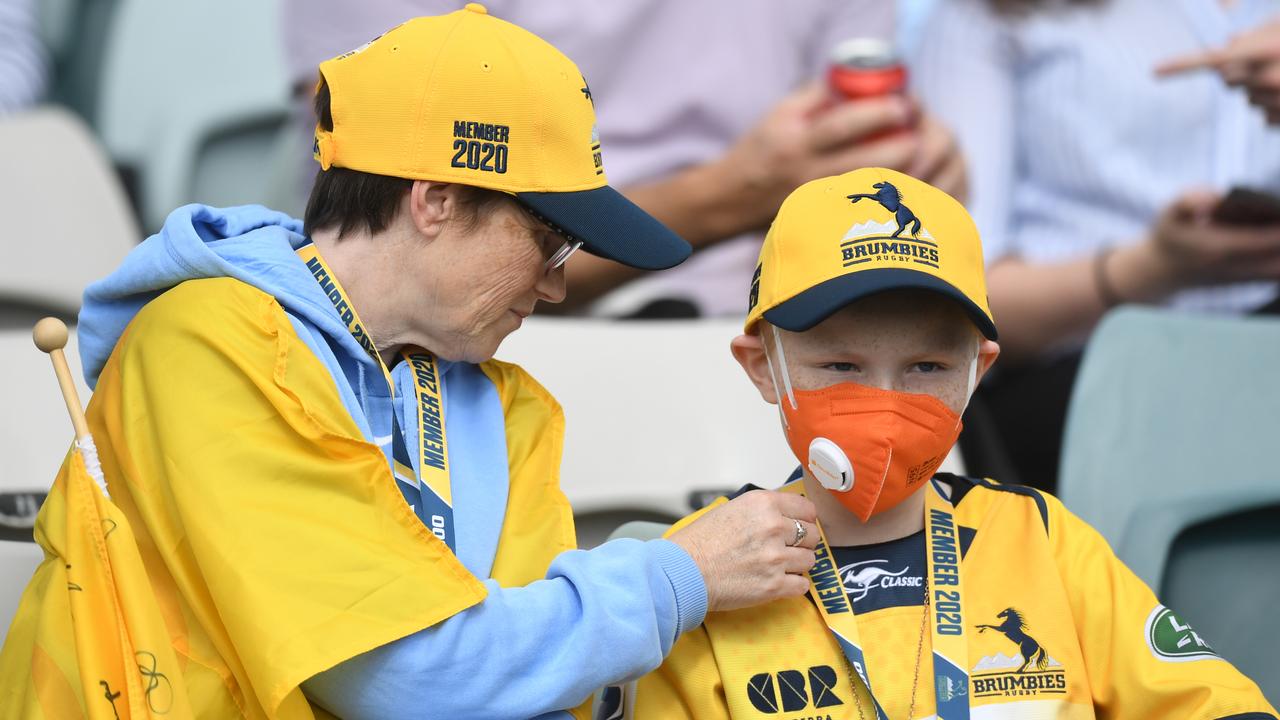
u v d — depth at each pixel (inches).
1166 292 412.2
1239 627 272.5
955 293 175.6
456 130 186.7
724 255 399.9
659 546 182.7
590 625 174.2
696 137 406.3
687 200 394.3
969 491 198.1
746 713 181.5
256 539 170.9
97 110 369.7
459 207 187.6
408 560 174.4
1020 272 415.5
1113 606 186.5
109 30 370.9
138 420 181.2
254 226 201.2
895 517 192.2
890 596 188.2
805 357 182.2
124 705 167.8
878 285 174.2
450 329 194.1
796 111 386.3
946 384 182.2
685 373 293.0
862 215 181.9
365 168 189.2
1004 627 184.9
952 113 422.9
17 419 260.7
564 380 286.7
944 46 426.6
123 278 192.2
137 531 180.7
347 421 182.7
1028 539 191.8
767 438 288.2
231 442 175.5
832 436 179.5
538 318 297.3
